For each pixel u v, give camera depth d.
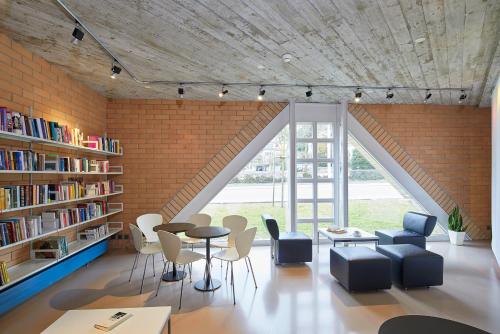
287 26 2.88
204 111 5.76
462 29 2.91
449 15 2.65
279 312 3.13
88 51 3.50
